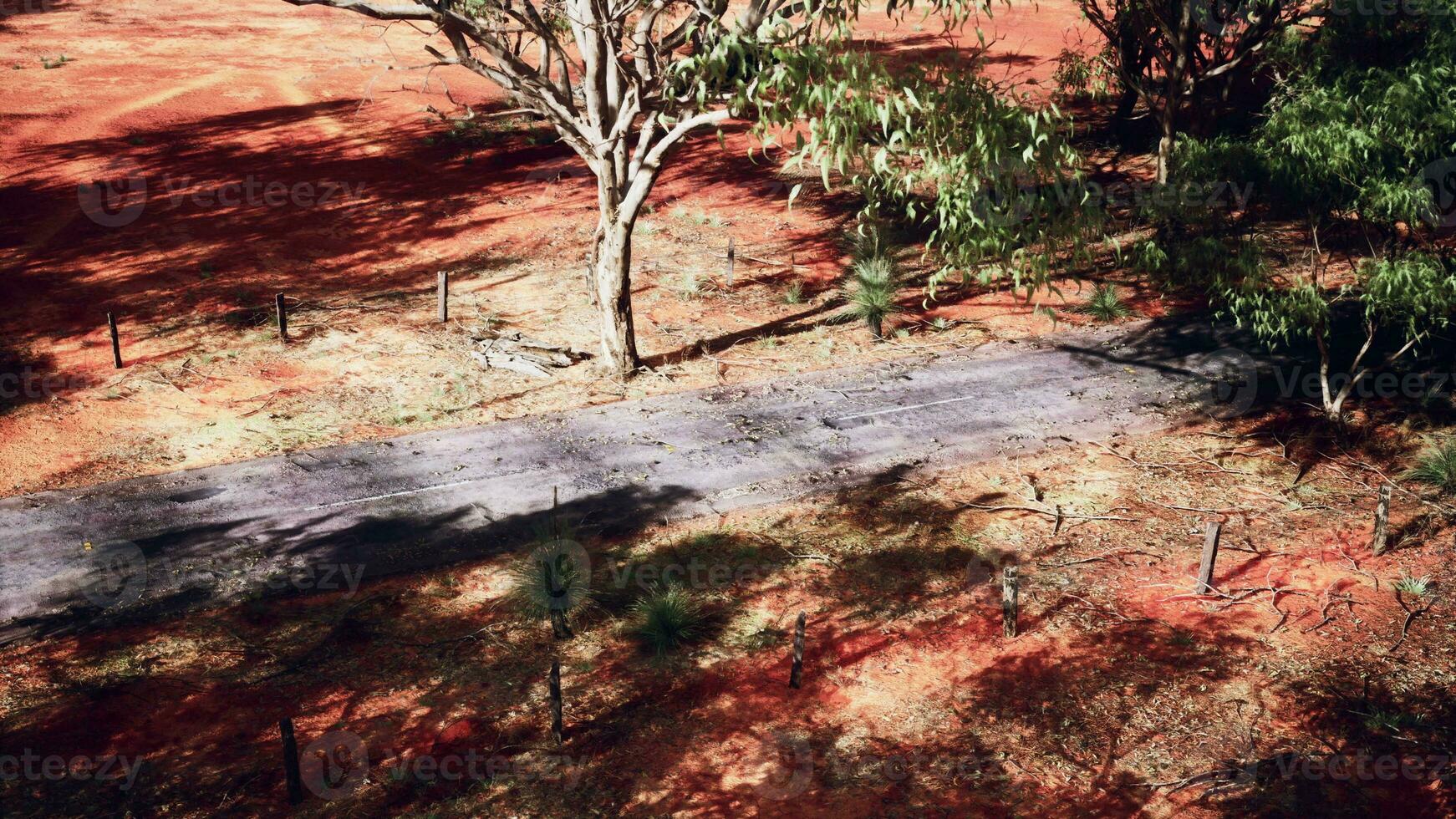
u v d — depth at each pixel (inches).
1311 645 484.4
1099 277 930.7
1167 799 401.1
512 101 1400.1
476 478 615.2
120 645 471.8
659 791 401.1
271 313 837.8
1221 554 553.6
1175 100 1003.3
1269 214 989.2
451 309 855.7
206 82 1446.9
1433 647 483.5
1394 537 569.3
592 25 616.1
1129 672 467.8
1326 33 789.9
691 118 629.6
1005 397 725.9
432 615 499.2
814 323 839.7
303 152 1215.6
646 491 604.7
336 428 671.8
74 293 863.1
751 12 581.9
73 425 669.9
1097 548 558.9
